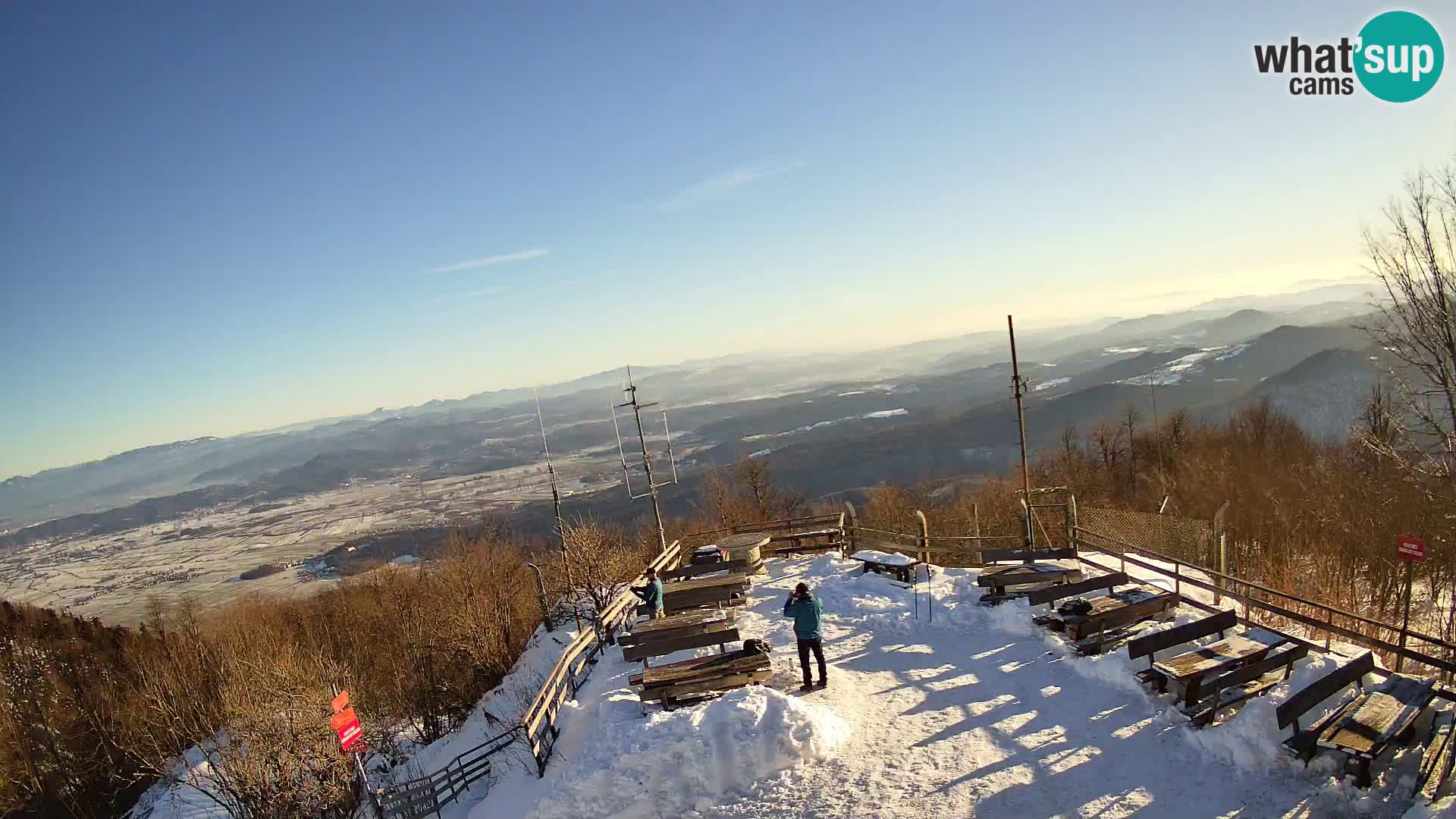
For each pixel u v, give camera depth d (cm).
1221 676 905
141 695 2648
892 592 1577
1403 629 900
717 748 981
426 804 1385
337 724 1169
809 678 1173
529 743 1084
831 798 887
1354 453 2795
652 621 1407
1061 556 1587
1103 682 1053
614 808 950
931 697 1096
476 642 3053
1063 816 790
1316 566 1541
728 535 2383
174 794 2511
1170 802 788
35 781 2894
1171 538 1777
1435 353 1418
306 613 4831
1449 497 1555
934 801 845
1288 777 793
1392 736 750
